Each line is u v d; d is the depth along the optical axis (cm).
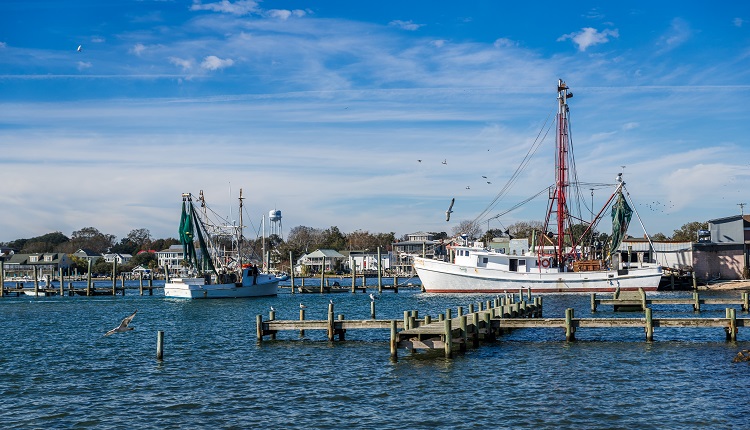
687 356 3975
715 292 9419
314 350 4375
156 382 3491
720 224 11075
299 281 18225
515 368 3691
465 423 2698
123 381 3525
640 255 10812
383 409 2911
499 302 5366
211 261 10081
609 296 8738
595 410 2844
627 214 9812
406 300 8962
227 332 5466
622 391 3152
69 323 6475
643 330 5225
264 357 4156
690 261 10931
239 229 10512
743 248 10744
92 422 2788
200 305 8644
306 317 6900
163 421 2791
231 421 2778
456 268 9456
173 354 4359
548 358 3966
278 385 3381
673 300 6359
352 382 3412
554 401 2994
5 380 3581
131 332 5541
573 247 9900
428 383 3362
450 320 3950
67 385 3450
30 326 6203
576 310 6950
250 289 9819
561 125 9700
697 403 2927
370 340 4797
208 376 3622
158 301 9469
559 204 9662
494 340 4609
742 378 3372
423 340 4031
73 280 18812
